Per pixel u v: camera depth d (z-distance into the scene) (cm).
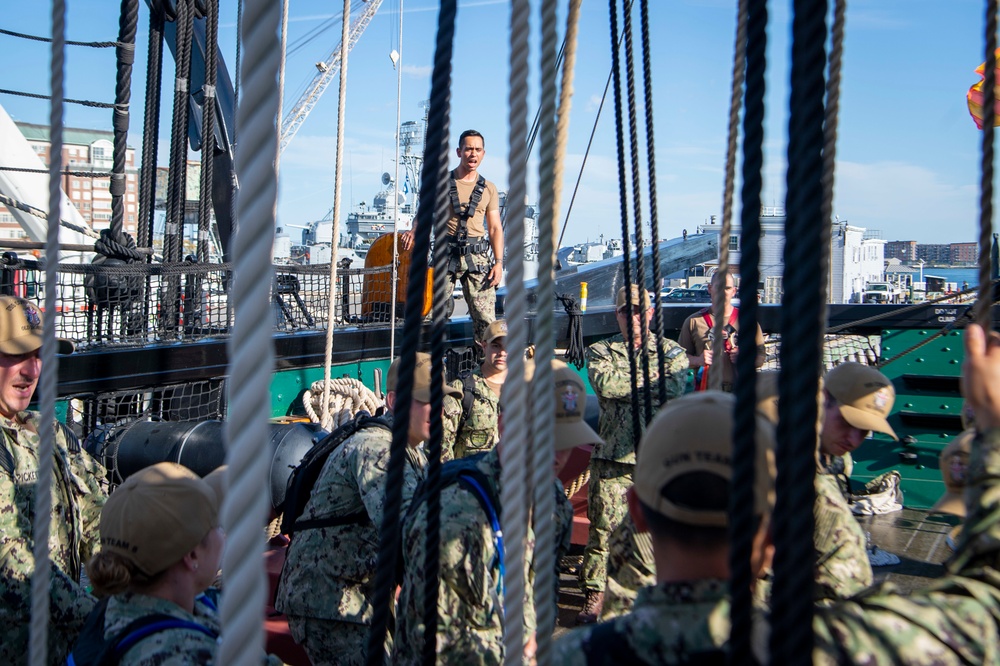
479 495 231
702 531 128
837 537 213
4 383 273
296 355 641
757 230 85
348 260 755
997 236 588
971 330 168
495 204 642
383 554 119
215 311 648
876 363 635
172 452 491
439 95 118
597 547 466
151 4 640
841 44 160
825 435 284
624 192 327
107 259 557
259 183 66
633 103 311
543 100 107
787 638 81
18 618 244
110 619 195
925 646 129
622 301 491
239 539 66
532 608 245
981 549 150
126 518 196
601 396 479
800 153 82
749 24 85
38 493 112
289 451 475
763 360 609
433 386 136
